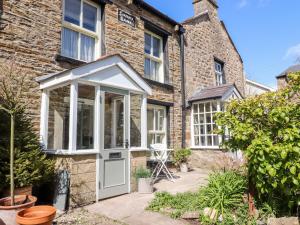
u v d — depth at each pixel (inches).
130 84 239.0
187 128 377.7
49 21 227.6
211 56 451.5
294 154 128.8
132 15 311.9
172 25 378.0
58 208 177.3
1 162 157.6
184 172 329.7
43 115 210.2
